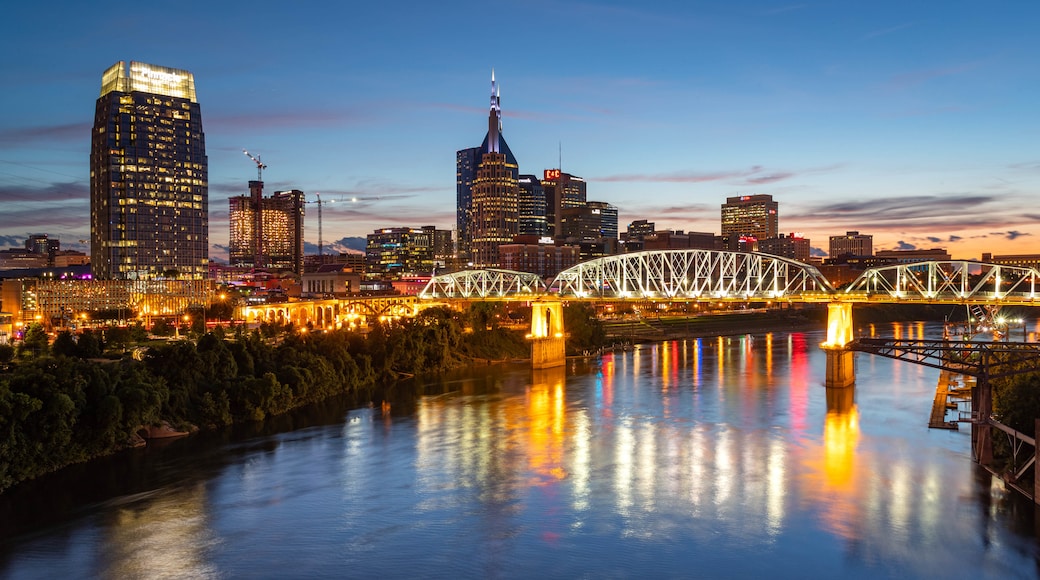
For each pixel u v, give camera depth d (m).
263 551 88.00
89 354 181.25
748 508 99.44
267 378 158.38
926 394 179.75
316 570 83.25
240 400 154.88
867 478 109.94
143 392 131.38
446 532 93.19
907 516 94.69
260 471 118.19
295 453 128.62
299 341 199.88
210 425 146.88
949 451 122.81
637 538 90.50
